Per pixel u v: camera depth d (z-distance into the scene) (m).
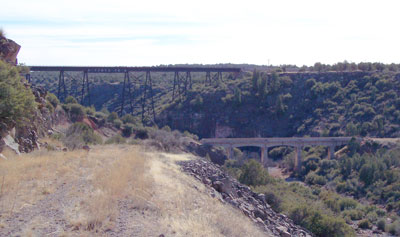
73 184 13.86
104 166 17.86
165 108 103.75
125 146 33.66
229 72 134.75
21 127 23.88
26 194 12.01
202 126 103.44
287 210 29.66
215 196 18.19
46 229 8.93
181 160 27.25
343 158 73.06
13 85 22.39
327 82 115.62
